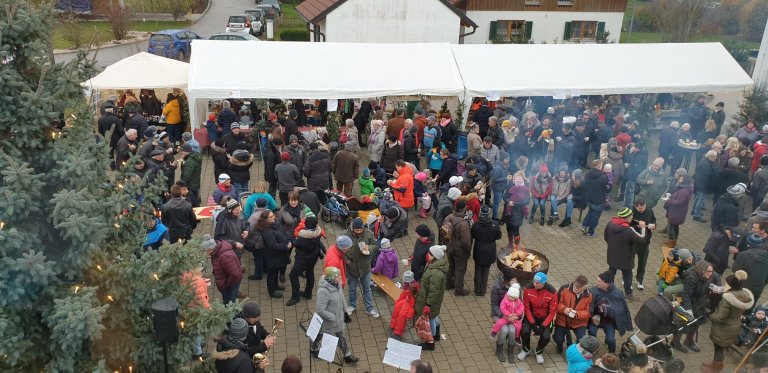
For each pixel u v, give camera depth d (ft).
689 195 39.40
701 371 27.78
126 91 59.88
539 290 27.53
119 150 39.73
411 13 76.69
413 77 55.31
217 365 20.36
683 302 28.76
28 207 15.33
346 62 55.21
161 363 18.80
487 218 32.17
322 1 83.41
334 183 50.42
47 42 16.67
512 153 52.08
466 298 33.68
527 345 28.25
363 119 59.72
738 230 32.68
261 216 30.60
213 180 50.11
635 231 33.06
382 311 32.04
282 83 52.60
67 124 17.57
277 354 27.99
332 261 28.14
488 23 93.81
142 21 139.64
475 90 55.31
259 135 54.44
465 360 28.25
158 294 18.52
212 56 53.67
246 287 33.76
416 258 31.04
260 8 143.43
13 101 15.84
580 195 43.27
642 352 23.38
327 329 26.32
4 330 14.87
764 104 60.49
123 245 18.84
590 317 27.58
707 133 55.93
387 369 27.22
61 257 16.39
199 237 19.80
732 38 123.95
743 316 29.19
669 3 119.44
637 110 68.69
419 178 44.45
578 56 60.39
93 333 15.23
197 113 55.52
